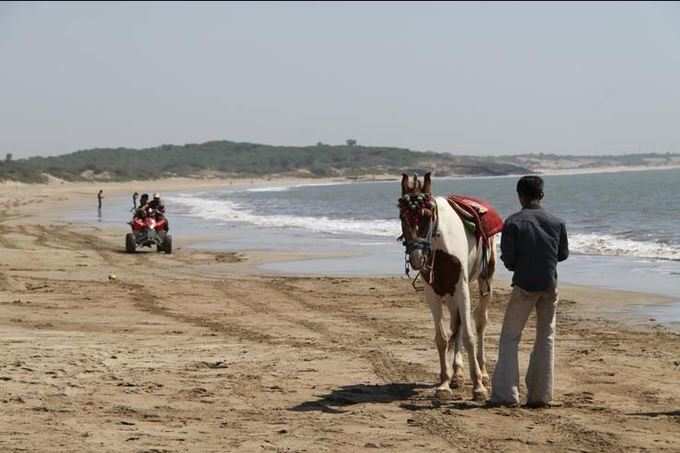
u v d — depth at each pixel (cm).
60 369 1159
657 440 842
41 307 1789
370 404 997
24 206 8131
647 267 2622
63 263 2761
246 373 1157
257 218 5922
